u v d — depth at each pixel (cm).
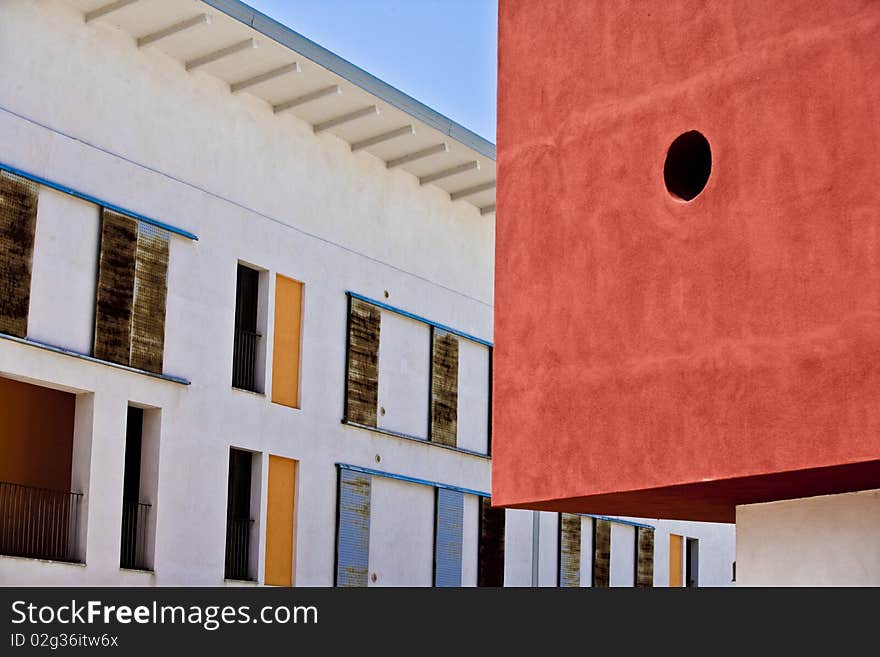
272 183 2631
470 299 3131
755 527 1216
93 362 2242
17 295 2145
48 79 2233
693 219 1134
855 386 1005
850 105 1034
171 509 2347
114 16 2316
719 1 1139
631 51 1212
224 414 2470
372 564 2767
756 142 1094
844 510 1141
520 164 1307
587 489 1192
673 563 3809
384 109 2670
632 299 1178
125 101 2356
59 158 2231
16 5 2197
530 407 1257
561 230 1253
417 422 2947
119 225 2311
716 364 1101
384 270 2886
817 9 1064
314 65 2491
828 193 1039
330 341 2728
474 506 3094
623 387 1174
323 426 2686
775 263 1068
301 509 2609
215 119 2525
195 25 2330
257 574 2498
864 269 1010
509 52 1342
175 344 2395
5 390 2233
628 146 1202
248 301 2597
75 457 2236
